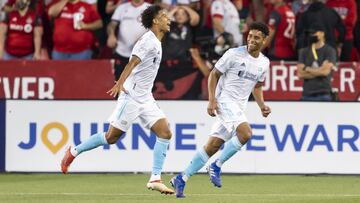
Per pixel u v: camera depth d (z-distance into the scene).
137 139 46.06
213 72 35.59
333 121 45.84
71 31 54.62
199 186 41.31
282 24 53.53
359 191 39.59
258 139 45.88
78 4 54.81
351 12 55.16
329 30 52.25
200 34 54.34
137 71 35.53
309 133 45.84
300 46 51.81
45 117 46.41
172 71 51.78
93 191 39.09
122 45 54.00
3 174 46.41
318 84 50.38
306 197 36.75
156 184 35.41
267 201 35.00
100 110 46.22
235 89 35.75
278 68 50.94
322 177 45.44
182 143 45.94
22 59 53.03
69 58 54.88
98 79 51.91
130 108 35.78
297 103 45.75
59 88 51.91
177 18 52.94
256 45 35.19
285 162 45.97
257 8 56.41
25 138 46.56
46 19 55.84
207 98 49.59
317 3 52.38
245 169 46.03
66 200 35.38
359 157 45.84
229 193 38.38
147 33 35.38
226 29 53.84
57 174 46.41
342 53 55.28
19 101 46.47
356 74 50.88
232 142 35.50
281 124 45.78
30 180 43.78
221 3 53.88
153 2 54.88
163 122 35.75
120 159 46.22
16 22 55.06
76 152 36.94
